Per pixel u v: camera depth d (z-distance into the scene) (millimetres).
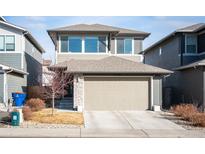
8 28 26453
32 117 16766
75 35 27016
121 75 21250
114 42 29188
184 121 16703
